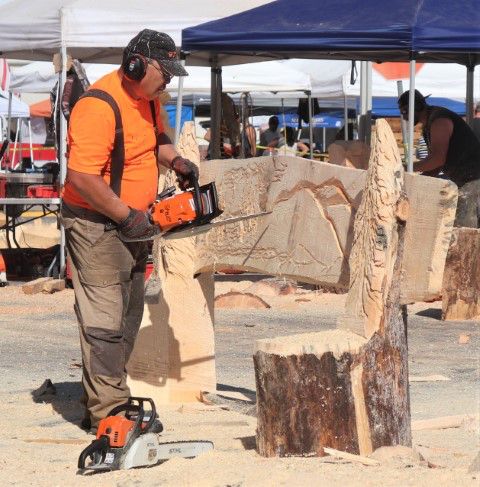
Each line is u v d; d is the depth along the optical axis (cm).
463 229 2020
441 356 1608
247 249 1135
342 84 4088
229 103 3219
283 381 868
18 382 1390
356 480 738
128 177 1012
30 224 3400
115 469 841
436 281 863
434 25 2092
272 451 876
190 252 1216
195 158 1227
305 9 2286
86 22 2647
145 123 1018
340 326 916
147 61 989
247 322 1986
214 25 2308
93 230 1010
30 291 2517
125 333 1077
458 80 4147
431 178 868
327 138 5491
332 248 989
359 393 865
